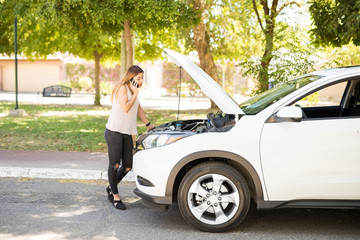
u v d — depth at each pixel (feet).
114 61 71.77
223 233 13.88
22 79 122.21
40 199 17.89
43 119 44.93
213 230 13.78
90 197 18.34
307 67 27.91
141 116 17.11
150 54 60.54
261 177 13.32
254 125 13.42
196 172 13.58
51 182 20.79
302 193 13.23
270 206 13.41
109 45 59.82
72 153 26.35
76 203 17.39
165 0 28.73
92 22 31.60
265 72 28.63
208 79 14.24
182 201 13.75
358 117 13.25
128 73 15.69
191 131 14.84
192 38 62.13
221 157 13.38
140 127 39.17
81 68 111.34
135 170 14.48
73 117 47.65
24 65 121.49
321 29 25.53
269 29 29.99
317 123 13.21
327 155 13.04
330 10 25.16
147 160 13.97
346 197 13.14
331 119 13.28
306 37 28.99
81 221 15.11
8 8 33.76
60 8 28.99
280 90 15.16
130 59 37.70
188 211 13.75
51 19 30.25
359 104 16.48
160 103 77.46
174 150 13.64
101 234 13.82
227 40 61.41
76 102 74.95
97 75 65.98
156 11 28.53
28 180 21.13
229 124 13.92
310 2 26.30
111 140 16.02
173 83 102.78
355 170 13.01
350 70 13.75
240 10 54.85
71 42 54.13
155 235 13.73
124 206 16.58
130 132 16.08
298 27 29.07
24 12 31.14
